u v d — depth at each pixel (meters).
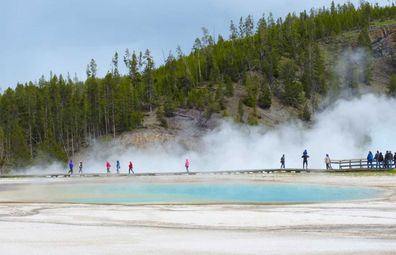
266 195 32.22
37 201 29.33
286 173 53.94
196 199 30.19
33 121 115.12
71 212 23.27
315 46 138.12
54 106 119.38
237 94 122.81
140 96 121.56
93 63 146.38
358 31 162.75
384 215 20.91
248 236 16.52
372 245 14.66
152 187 41.16
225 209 24.08
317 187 37.41
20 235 16.78
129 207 25.28
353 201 26.73
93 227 18.64
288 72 131.50
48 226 18.89
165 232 17.44
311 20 167.88
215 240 15.76
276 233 17.11
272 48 144.50
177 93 122.56
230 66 136.50
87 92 125.25
